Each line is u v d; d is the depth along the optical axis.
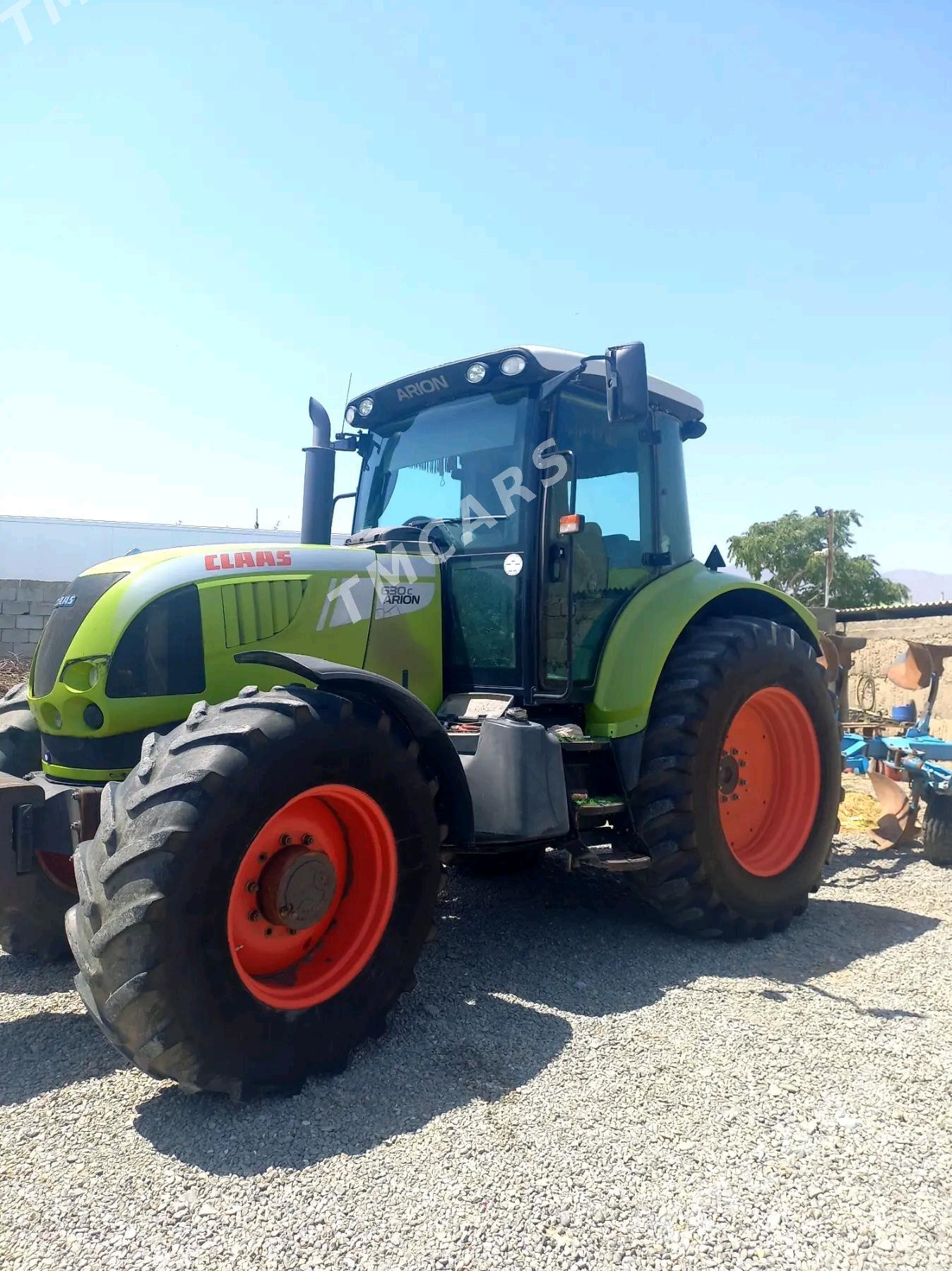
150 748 2.43
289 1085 2.36
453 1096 2.36
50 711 3.02
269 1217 1.86
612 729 3.68
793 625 4.68
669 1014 2.90
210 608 3.05
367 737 2.59
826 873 4.87
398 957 2.68
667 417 4.37
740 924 3.72
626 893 4.37
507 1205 1.91
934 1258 1.78
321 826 2.64
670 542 4.25
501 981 3.20
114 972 2.13
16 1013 2.87
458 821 2.96
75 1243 1.78
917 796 5.12
